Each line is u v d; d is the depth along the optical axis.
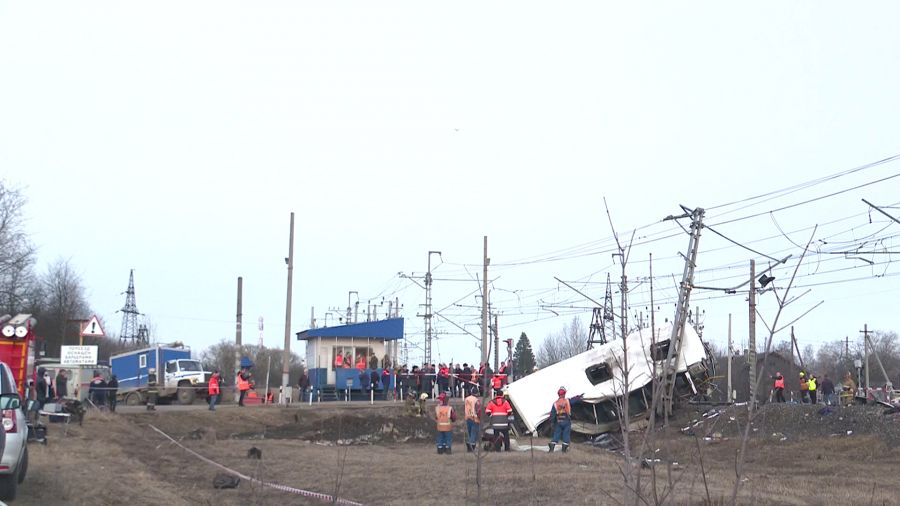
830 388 35.62
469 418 23.81
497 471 19.67
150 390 50.38
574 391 32.62
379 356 50.06
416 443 30.70
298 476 19.34
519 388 33.59
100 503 14.27
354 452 25.45
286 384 45.19
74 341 76.69
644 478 16.03
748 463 21.00
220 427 36.41
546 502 14.59
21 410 14.23
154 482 17.39
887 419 28.42
